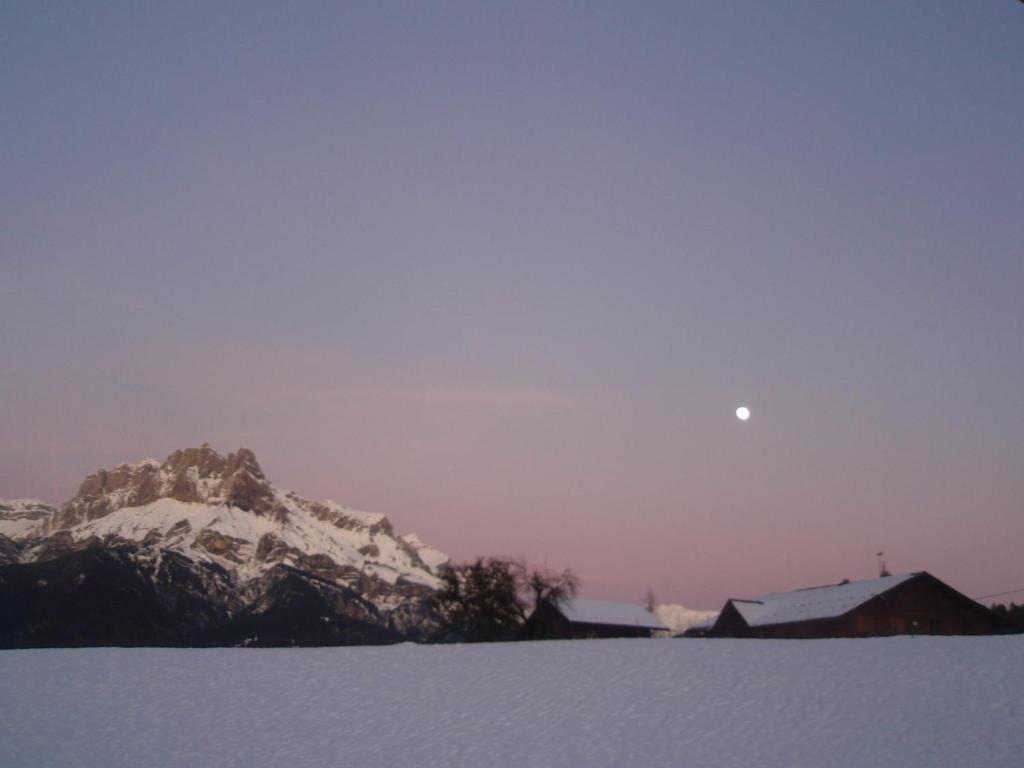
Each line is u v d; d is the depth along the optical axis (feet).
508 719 134.31
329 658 171.63
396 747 124.98
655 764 115.14
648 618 335.47
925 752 112.06
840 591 271.28
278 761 121.19
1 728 132.57
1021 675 134.92
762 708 131.95
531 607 288.51
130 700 145.59
